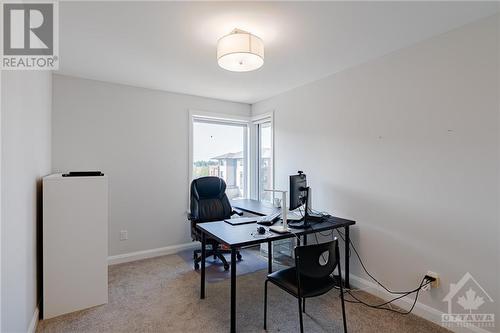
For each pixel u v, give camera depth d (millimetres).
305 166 3453
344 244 2883
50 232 2223
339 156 2990
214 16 1892
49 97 2863
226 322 2150
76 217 2326
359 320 2166
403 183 2373
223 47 1976
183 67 2885
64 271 2270
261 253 3893
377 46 2361
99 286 2414
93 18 1911
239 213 3561
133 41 2275
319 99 3254
